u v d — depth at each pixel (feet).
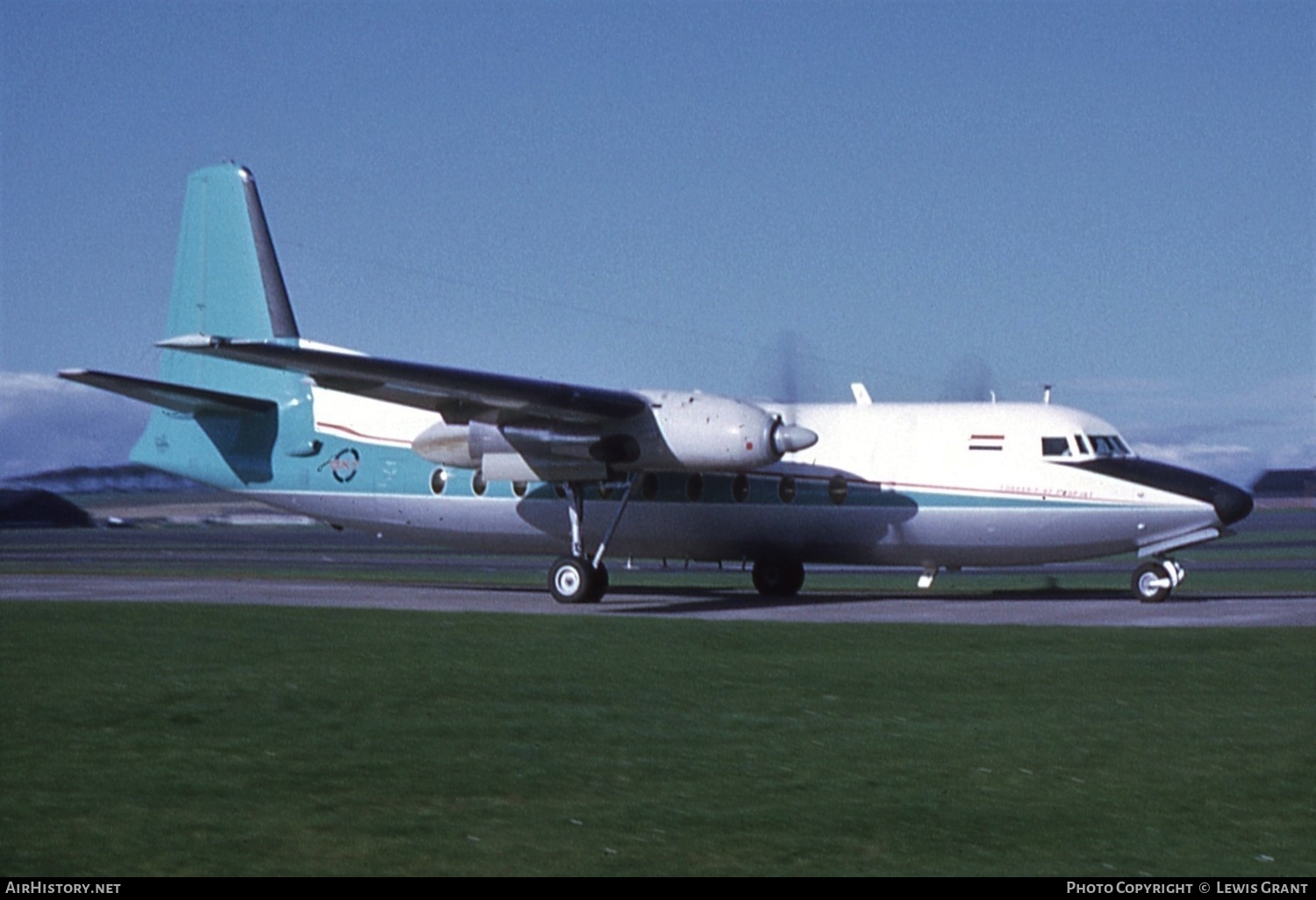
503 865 51.80
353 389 147.54
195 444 186.29
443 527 173.68
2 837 55.11
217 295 184.24
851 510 154.30
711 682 93.04
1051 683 91.40
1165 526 145.69
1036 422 151.02
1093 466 147.43
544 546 170.50
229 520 642.63
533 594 171.32
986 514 149.79
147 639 116.98
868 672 96.94
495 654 106.73
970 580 222.07
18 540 414.21
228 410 182.39
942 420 155.02
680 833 56.13
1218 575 214.07
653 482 161.68
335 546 387.55
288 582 197.98
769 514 157.38
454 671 98.22
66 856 52.54
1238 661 100.07
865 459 155.12
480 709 83.61
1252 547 327.47
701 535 161.17
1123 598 160.56
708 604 155.74
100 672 97.81
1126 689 88.79
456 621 129.70
